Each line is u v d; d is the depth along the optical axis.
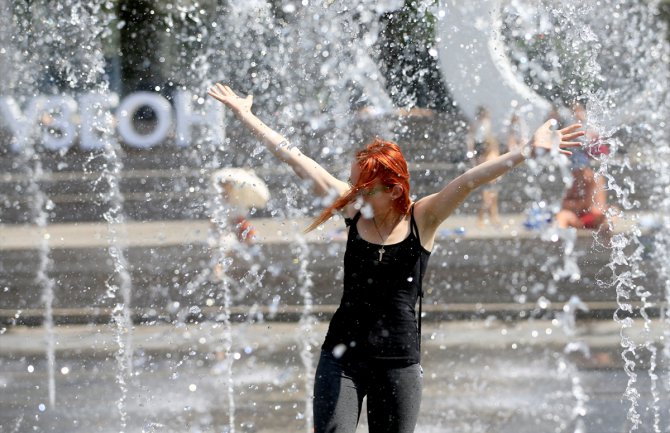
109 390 12.67
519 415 11.59
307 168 8.83
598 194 23.12
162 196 27.23
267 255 20.31
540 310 16.86
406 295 8.12
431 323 16.12
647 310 16.89
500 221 23.84
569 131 8.17
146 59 31.33
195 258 20.78
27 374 13.45
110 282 19.11
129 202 26.89
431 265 20.20
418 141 23.39
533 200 23.61
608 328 15.73
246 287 18.17
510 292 18.09
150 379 13.18
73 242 23.19
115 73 31.23
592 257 20.73
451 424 11.30
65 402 12.20
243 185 16.66
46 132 31.16
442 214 8.17
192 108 30.09
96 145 31.36
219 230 17.50
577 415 11.56
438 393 12.45
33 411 11.89
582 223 23.11
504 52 21.22
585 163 23.02
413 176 23.94
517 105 21.62
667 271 19.77
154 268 20.00
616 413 11.63
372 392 8.13
